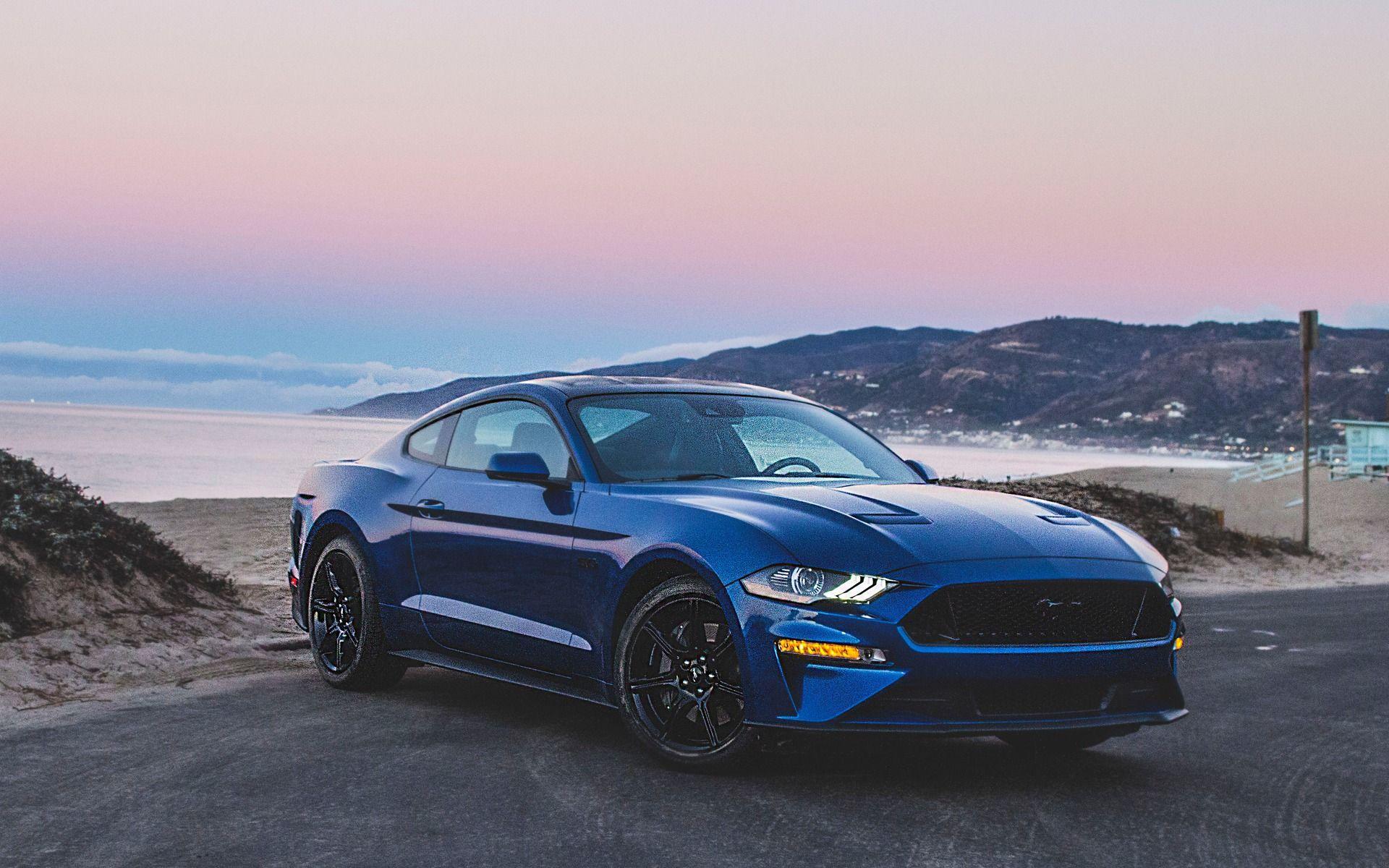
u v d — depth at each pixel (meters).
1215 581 19.06
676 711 4.78
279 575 12.78
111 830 3.96
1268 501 44.66
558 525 5.31
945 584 4.34
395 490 6.37
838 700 4.31
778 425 6.00
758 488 5.11
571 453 5.48
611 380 6.07
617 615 4.99
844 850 3.79
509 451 5.44
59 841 3.83
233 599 9.61
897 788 4.60
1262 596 16.27
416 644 6.15
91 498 9.92
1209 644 10.35
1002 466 185.12
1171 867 3.72
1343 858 3.88
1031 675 4.38
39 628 7.40
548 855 3.71
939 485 5.95
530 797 4.37
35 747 5.15
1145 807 4.46
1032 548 4.59
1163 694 4.76
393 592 6.23
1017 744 5.54
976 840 3.94
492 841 3.85
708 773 4.70
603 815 4.14
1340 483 48.94
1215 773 5.16
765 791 4.49
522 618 5.48
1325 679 8.38
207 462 84.00
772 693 4.43
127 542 9.20
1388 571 23.16
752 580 4.51
